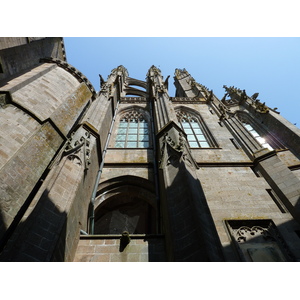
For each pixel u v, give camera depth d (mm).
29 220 5902
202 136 17406
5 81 12250
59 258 5961
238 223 8305
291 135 15664
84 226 9133
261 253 7164
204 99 24516
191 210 6707
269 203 9305
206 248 5422
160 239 7992
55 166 8242
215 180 10805
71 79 17969
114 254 7457
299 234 7828
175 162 9484
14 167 7664
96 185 11375
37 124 10148
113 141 17328
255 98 24938
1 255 5035
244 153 13484
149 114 22328
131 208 12750
